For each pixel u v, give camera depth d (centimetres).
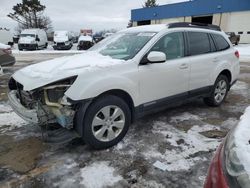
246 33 3061
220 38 556
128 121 380
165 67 418
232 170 171
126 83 363
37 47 2770
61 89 326
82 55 436
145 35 434
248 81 845
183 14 3650
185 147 370
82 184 286
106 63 363
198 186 284
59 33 2962
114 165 323
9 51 938
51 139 331
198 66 480
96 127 351
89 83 329
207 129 436
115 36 489
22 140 389
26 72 370
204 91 511
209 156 346
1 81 796
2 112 508
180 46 457
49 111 332
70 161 331
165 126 445
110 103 352
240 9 3044
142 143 380
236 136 194
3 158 339
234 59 578
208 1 3331
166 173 307
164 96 430
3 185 285
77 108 328
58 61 396
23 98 366
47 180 293
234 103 592
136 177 299
